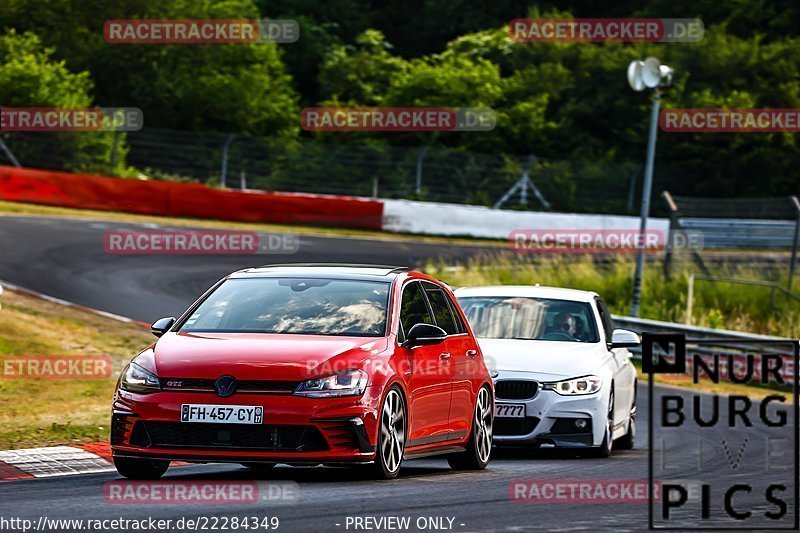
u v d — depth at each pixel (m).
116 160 152.75
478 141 190.12
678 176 188.50
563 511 25.62
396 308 32.75
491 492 28.72
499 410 40.78
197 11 189.00
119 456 29.38
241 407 28.52
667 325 86.94
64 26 185.12
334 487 28.78
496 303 46.47
